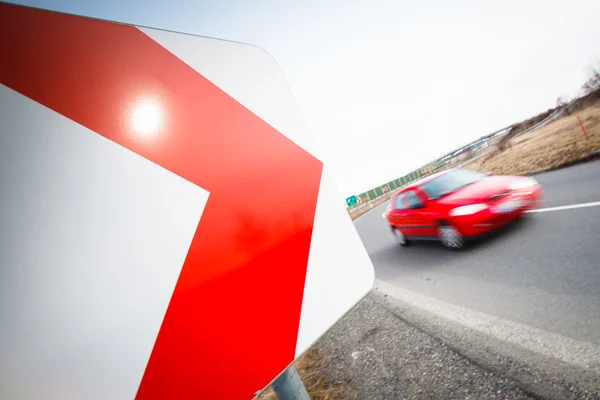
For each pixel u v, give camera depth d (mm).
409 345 2588
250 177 633
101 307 420
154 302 457
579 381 1587
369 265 718
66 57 514
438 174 5062
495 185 4070
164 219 502
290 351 539
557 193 5016
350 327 3498
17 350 359
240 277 540
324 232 691
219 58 715
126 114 533
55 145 453
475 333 2359
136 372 420
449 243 4492
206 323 486
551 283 2613
